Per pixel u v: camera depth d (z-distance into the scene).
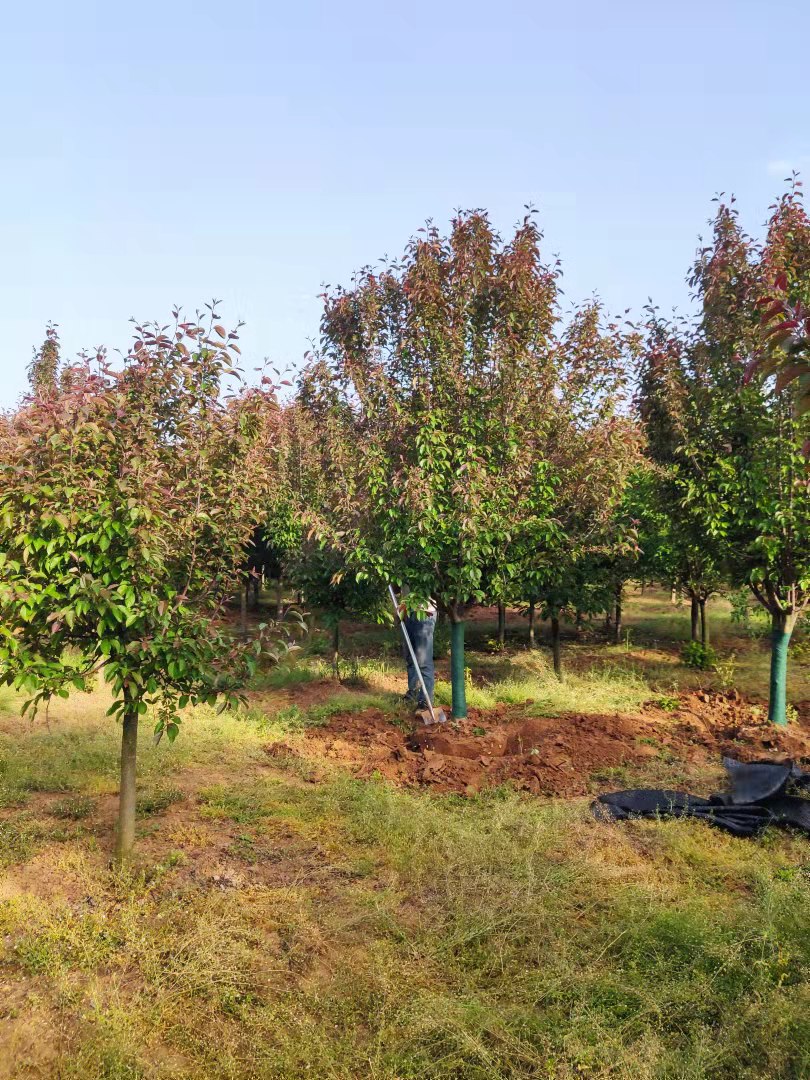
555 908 4.13
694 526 8.59
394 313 8.07
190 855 4.93
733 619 9.98
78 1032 3.22
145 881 4.57
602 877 4.52
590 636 14.62
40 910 4.12
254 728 8.14
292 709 8.93
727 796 5.84
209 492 4.82
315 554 10.34
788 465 7.53
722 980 3.44
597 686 10.16
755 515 7.96
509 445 7.57
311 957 3.79
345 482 7.89
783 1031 3.04
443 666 11.93
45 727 7.91
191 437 4.76
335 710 8.98
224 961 3.66
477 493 7.21
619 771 6.66
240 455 4.91
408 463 7.65
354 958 3.77
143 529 4.23
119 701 4.54
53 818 5.58
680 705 9.20
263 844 5.14
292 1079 2.97
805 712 8.95
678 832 5.17
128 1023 3.21
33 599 4.10
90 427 4.25
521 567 8.26
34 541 4.12
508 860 4.71
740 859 4.83
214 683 4.62
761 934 3.71
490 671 11.49
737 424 7.92
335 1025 3.26
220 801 5.87
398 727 8.38
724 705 9.19
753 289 7.62
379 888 4.51
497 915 4.06
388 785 6.21
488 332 7.91
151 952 3.71
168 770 6.64
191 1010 3.38
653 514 10.60
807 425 7.23
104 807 5.79
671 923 3.81
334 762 7.04
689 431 8.34
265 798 5.95
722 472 7.98
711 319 8.10
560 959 3.62
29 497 4.10
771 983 3.38
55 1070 3.03
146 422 4.57
